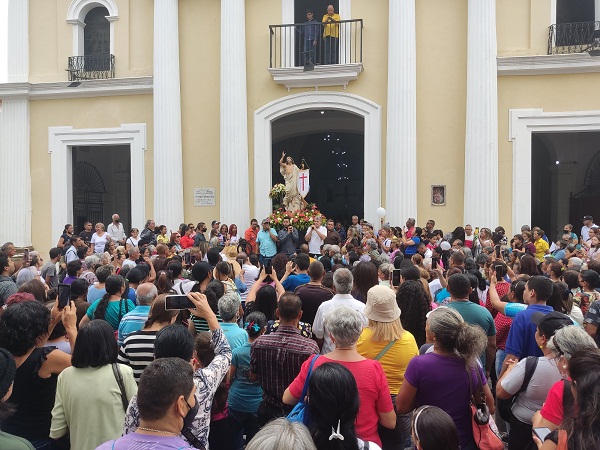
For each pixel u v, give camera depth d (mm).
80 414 3195
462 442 3326
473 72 14938
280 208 14852
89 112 17766
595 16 15461
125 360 3932
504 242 12977
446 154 15484
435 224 15477
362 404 3217
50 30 18031
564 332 3043
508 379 3744
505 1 15391
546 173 20891
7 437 2445
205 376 3137
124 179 23172
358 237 13328
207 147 16766
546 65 14938
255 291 6027
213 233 14297
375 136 15922
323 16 16328
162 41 16500
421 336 4789
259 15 16625
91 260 8555
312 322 5586
